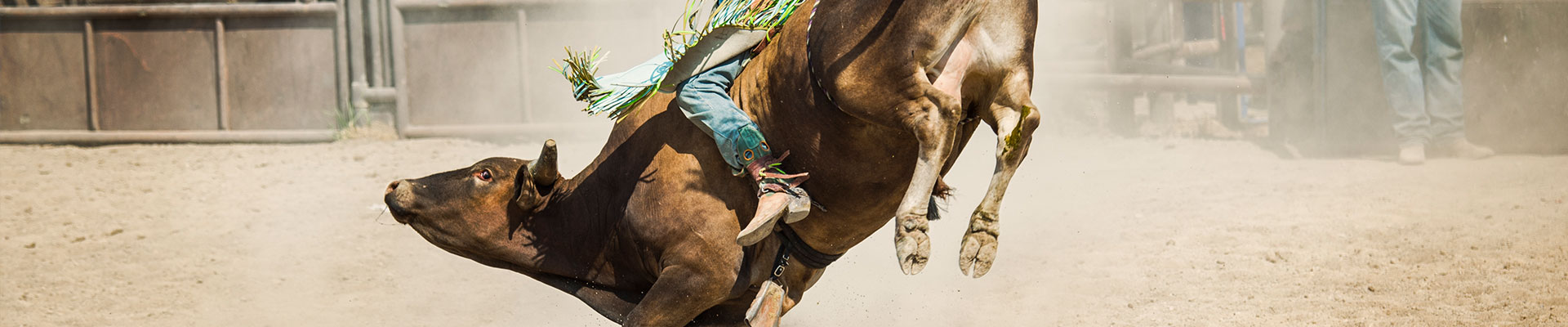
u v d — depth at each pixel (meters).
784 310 4.62
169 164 11.56
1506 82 9.88
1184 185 9.02
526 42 12.63
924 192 3.81
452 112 12.89
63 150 12.70
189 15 13.02
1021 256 7.03
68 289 6.78
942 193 4.51
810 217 4.39
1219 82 11.73
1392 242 6.88
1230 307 5.72
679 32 4.25
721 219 4.33
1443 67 9.56
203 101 13.20
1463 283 5.90
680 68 4.25
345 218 8.69
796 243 4.48
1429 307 5.52
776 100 4.19
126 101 13.28
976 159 10.31
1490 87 9.92
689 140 4.37
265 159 11.67
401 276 7.04
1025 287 6.34
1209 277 6.32
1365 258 6.55
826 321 5.92
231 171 11.01
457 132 12.79
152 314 6.24
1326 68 10.27
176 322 6.08
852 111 3.95
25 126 13.40
